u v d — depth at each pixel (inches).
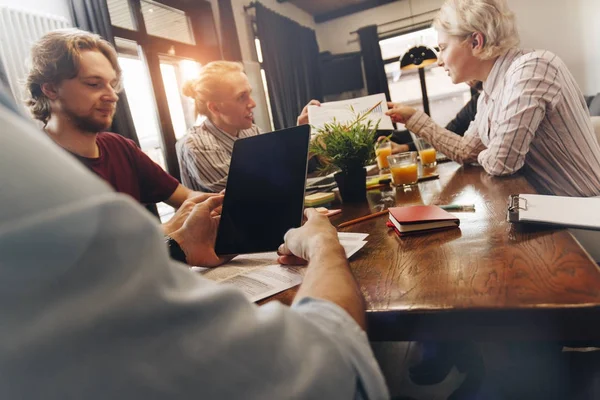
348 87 261.9
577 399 25.6
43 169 7.4
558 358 29.9
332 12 259.6
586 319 16.1
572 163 51.4
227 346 8.6
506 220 29.4
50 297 7.0
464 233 28.2
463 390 32.9
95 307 7.2
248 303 9.9
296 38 223.8
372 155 49.1
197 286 9.3
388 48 258.5
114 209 7.8
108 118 58.6
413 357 39.2
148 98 139.9
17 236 6.9
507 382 31.4
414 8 245.1
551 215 26.6
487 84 58.5
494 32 54.3
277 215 32.3
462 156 65.0
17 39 91.2
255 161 35.1
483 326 17.6
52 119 58.0
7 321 6.9
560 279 18.6
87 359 7.1
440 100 262.8
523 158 49.7
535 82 48.9
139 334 7.6
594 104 170.1
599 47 198.7
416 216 31.1
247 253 32.9
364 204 47.6
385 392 11.9
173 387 7.7
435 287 20.2
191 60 159.2
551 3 208.5
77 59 53.7
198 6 161.0
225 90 78.4
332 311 12.8
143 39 135.0
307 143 32.6
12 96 8.7
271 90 192.5
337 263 17.7
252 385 8.7
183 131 161.3
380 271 24.0
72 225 7.2
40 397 6.9
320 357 10.3
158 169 70.4
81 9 105.8
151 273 8.1
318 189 65.2
